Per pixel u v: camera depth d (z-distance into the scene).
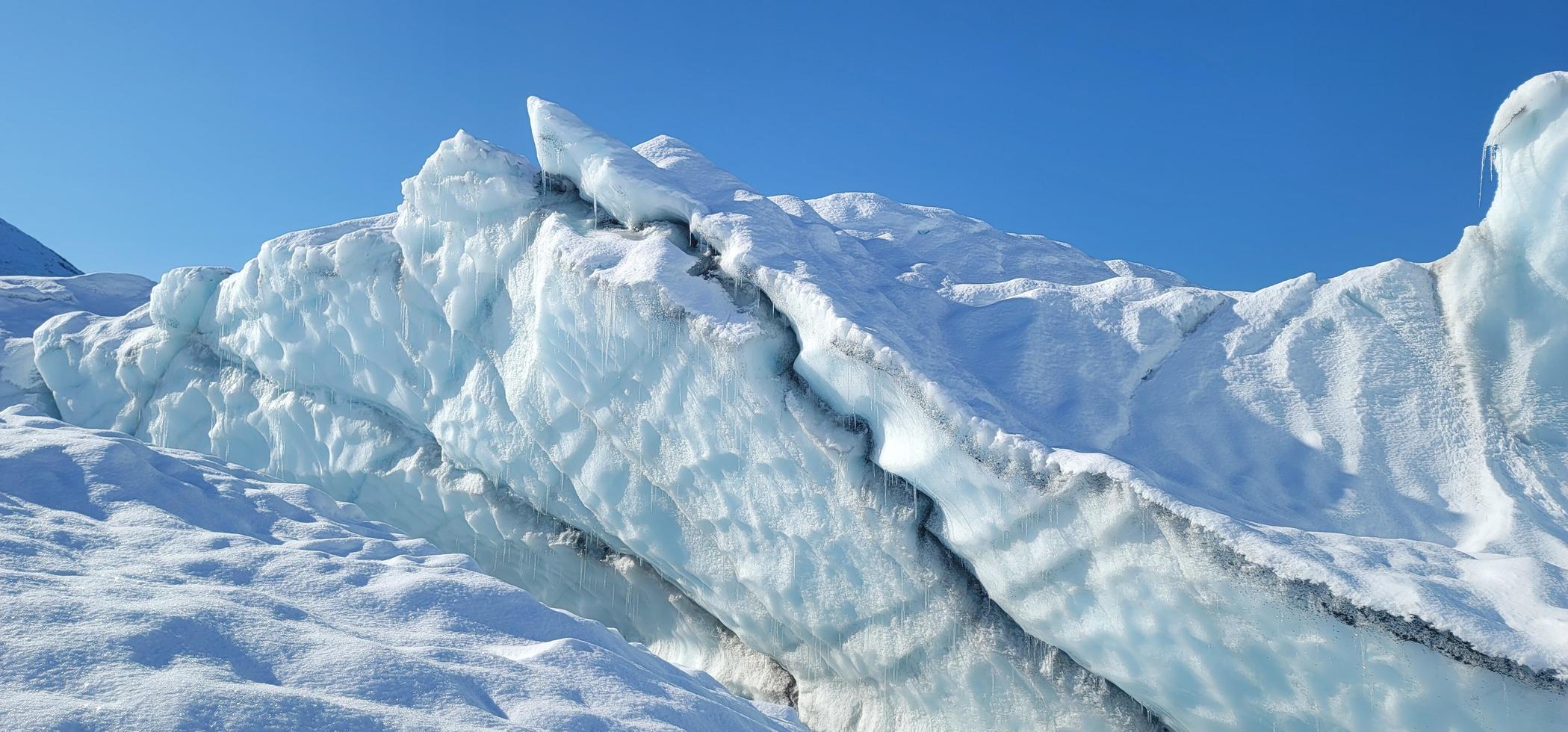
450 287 7.89
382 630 3.87
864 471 5.75
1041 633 5.12
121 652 2.84
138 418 10.74
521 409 7.54
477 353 8.01
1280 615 4.07
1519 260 5.34
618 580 8.04
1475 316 5.59
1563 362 5.21
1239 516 4.73
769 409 6.00
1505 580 3.98
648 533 7.09
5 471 5.09
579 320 6.68
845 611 6.16
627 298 6.36
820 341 5.71
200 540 4.64
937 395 5.15
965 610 5.53
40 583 3.38
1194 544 4.25
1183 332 6.36
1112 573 4.62
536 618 4.41
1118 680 4.83
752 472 6.23
